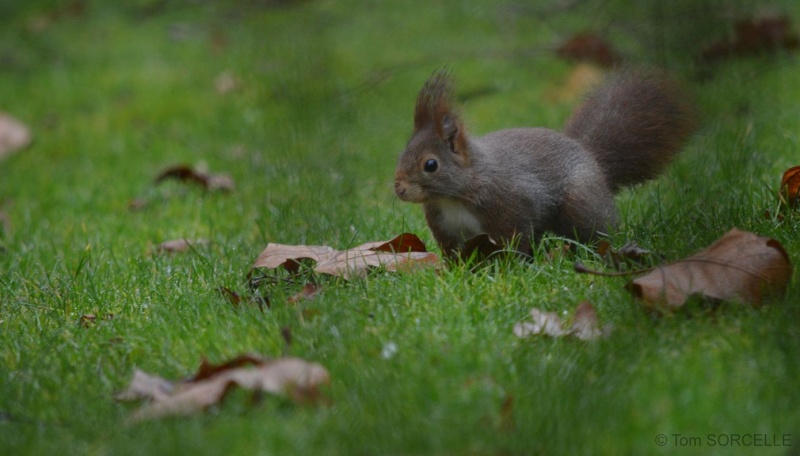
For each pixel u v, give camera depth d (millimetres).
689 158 11094
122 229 11375
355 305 7371
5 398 6484
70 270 9273
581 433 5375
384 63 17406
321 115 15070
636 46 16094
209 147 15320
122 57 20078
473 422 5566
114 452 5590
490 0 19125
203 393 5977
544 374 6023
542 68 16641
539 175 8906
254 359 6426
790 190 8805
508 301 7352
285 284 8328
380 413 5746
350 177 12258
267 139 14719
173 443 5520
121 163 15164
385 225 9984
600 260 8117
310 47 18453
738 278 6871
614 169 9719
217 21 21469
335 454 5414
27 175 14945
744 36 15055
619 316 6910
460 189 8688
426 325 6953
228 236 10516
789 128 11914
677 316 6762
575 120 10016
